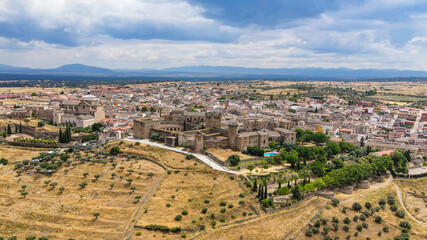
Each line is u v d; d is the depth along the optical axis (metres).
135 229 125.25
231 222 135.00
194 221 131.25
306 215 149.38
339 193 179.62
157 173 170.12
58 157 190.38
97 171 172.38
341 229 145.00
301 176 180.88
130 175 168.00
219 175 167.88
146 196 149.12
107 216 132.50
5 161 183.62
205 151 194.12
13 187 154.75
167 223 129.38
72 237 118.25
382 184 196.50
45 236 117.38
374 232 146.00
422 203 178.50
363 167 189.88
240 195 152.00
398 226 153.00
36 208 136.50
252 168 173.00
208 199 148.12
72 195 148.00
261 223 137.25
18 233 120.75
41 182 160.12
